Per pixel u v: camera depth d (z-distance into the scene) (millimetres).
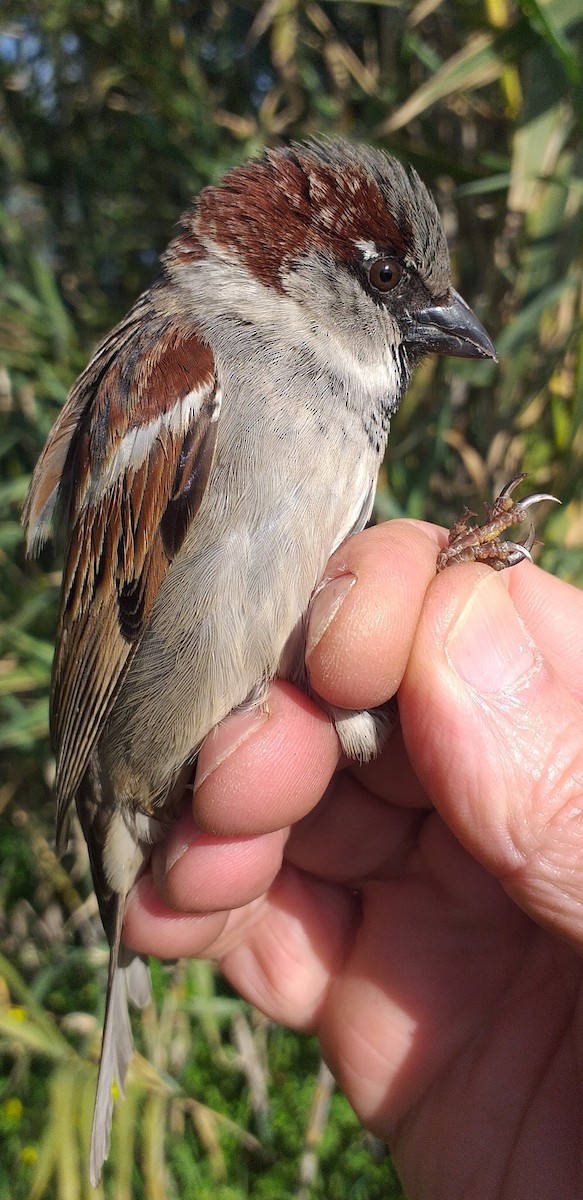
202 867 126
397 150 167
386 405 128
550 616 127
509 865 97
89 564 125
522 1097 115
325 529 114
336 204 125
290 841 144
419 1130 122
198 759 120
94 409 126
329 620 107
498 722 96
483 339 131
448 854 134
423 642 100
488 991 126
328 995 138
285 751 117
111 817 132
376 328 128
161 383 117
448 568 108
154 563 117
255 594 111
